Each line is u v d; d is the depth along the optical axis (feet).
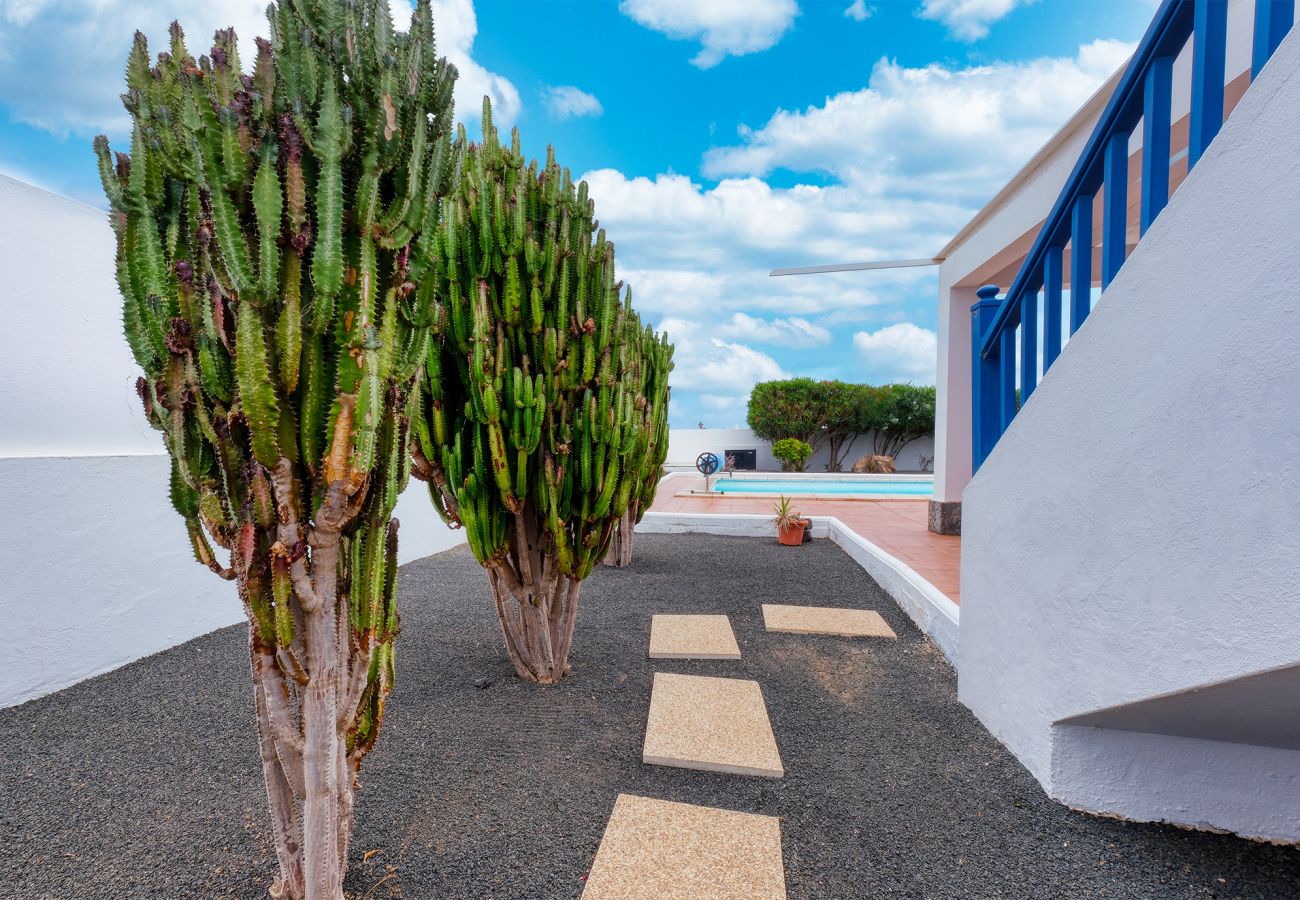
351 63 4.50
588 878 6.41
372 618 5.38
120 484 12.19
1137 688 6.49
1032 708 8.37
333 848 5.28
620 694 11.05
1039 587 8.19
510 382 9.71
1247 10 10.43
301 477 4.75
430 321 5.50
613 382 10.62
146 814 7.50
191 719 10.01
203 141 4.18
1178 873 6.66
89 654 11.57
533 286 9.80
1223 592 5.45
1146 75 7.16
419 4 5.05
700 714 10.07
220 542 4.76
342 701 5.30
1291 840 7.23
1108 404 6.87
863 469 68.49
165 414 4.61
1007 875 6.61
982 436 10.94
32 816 7.45
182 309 4.37
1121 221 7.70
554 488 10.34
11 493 10.43
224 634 14.14
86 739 9.36
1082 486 7.32
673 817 7.47
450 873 6.50
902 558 19.13
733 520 27.78
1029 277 9.41
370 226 4.57
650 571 20.59
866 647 13.42
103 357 12.86
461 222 9.75
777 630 14.42
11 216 11.25
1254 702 5.92
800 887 6.39
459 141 5.70
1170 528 6.03
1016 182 17.60
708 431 77.92
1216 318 5.45
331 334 4.63
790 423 71.31
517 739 9.38
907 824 7.44
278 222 4.17
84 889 6.22
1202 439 5.63
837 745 9.28
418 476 10.66
